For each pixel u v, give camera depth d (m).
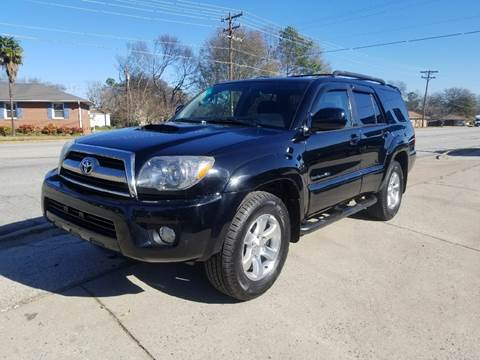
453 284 3.84
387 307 3.38
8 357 2.65
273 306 3.34
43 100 35.84
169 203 2.85
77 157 3.39
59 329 2.96
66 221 3.36
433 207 6.73
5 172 9.77
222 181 2.99
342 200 4.55
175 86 58.81
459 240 5.09
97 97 65.06
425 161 13.48
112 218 2.92
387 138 5.36
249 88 4.49
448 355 2.77
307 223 4.17
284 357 2.71
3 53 30.39
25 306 3.25
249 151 3.23
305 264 4.19
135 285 3.64
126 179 2.93
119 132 3.67
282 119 3.90
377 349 2.82
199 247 2.91
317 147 3.91
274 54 52.53
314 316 3.21
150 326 3.02
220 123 4.05
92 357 2.66
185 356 2.70
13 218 5.54
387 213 5.69
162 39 56.00
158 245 2.88
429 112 118.88
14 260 4.13
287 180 3.51
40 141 26.27
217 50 50.28
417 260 4.40
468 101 120.69
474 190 8.21
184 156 2.95
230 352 2.75
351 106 4.75
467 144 23.33
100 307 3.26
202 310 3.25
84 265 4.03
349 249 4.66
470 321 3.20
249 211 3.15
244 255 3.31
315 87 4.19
